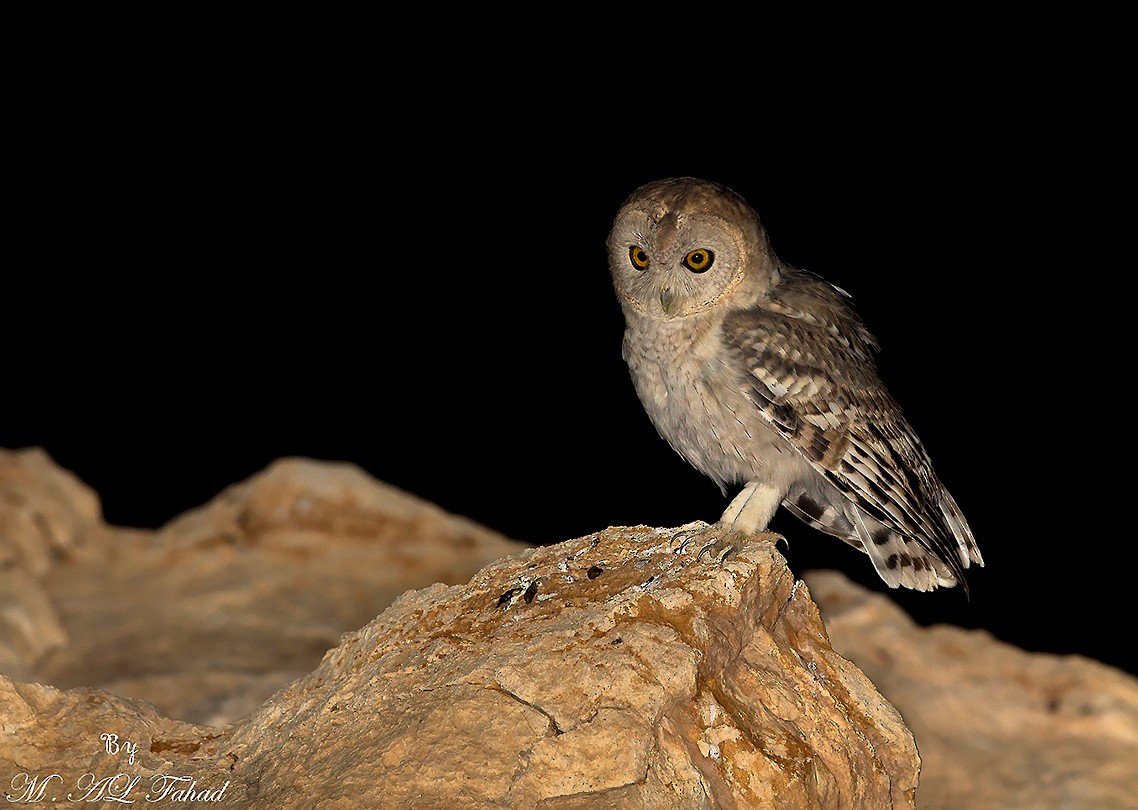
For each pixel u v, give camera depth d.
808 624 5.03
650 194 6.00
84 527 12.20
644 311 6.05
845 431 6.07
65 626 10.42
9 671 9.34
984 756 9.48
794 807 4.12
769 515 6.20
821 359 6.07
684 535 5.21
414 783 3.89
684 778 3.98
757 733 4.29
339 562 11.59
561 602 4.70
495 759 3.94
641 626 4.30
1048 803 8.92
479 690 4.16
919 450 6.50
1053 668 10.48
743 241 5.95
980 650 10.73
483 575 5.05
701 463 6.47
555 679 4.15
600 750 3.93
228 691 9.32
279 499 12.05
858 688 4.89
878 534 6.32
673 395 6.19
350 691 4.53
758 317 6.02
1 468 12.17
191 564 11.52
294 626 10.57
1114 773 9.28
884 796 4.66
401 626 4.79
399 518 12.07
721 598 4.48
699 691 4.25
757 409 6.01
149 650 10.02
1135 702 10.12
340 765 4.09
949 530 6.42
